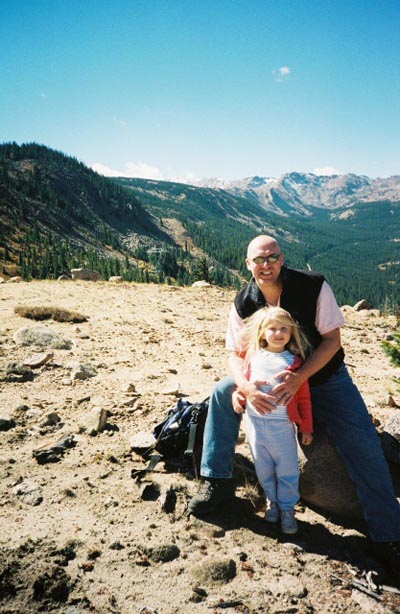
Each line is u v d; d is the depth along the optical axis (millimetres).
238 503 3926
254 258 3518
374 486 3455
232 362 3805
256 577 3025
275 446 3543
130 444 4668
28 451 4574
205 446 3785
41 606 2633
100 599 2725
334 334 3537
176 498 3867
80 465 4332
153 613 2652
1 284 19234
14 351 8078
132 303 15562
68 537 3260
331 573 3148
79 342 9406
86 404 5879
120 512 3619
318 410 3729
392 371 9172
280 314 3447
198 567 3039
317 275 3576
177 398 6281
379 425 5590
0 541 3152
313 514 3930
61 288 18500
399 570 3225
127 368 7836
